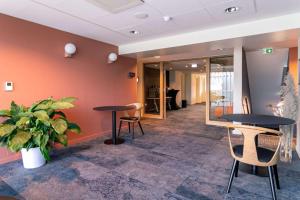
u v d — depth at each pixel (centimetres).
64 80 362
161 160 293
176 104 986
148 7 259
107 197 198
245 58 511
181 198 196
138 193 205
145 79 721
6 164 279
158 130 496
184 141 395
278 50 470
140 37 407
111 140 397
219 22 318
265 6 256
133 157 306
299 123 300
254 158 189
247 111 481
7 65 284
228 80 563
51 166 272
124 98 511
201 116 738
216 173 249
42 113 257
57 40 349
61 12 275
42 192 207
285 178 236
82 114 399
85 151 335
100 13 279
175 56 568
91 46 414
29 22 308
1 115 253
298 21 277
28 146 258
